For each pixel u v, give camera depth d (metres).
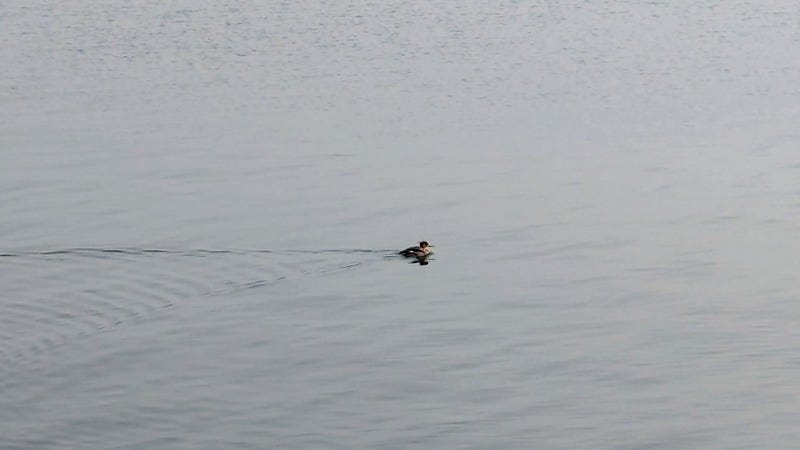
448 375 44.12
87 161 66.69
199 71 83.19
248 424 40.53
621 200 62.41
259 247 55.31
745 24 95.62
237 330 47.22
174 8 99.38
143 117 74.25
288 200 61.56
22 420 40.38
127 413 40.97
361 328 47.81
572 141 71.06
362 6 99.81
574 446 39.50
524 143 70.62
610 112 76.00
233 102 77.12
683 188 64.19
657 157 68.69
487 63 85.00
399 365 44.78
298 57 86.19
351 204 61.12
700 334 47.72
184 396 42.22
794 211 60.94
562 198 62.66
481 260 54.88
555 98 78.56
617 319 49.06
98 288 50.53
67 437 39.44
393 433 40.19
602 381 43.91
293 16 96.81
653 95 79.25
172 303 49.31
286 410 41.50
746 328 48.22
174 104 76.69
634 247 56.62
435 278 52.75
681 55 87.56
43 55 86.56
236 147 69.38
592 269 54.12
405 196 62.41
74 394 42.09
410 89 79.62
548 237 57.66
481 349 46.19
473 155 68.56
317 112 75.50
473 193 63.09
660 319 49.06
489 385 43.47
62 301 49.19
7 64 84.50
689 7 100.69
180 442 39.31
